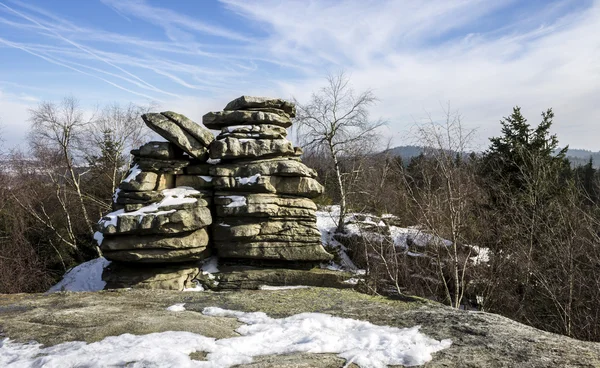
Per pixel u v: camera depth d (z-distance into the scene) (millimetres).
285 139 14500
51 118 25078
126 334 6527
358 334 6742
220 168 13625
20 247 22531
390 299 9398
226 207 13219
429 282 16859
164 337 6402
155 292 10250
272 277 12609
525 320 14086
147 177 13227
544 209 15164
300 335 6727
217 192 13703
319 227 22547
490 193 18828
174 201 12797
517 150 18938
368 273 15273
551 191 18266
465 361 5477
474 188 15484
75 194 27484
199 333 6766
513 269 14828
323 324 7336
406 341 6281
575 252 13133
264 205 13141
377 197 22000
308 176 14039
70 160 27234
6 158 27594
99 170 31172
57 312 8078
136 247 12242
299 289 10516
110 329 6906
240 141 13828
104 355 5496
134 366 5156
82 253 25531
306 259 13297
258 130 14148
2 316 7910
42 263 23594
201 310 8555
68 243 24438
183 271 12820
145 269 12828
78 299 9484
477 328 6918
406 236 18938
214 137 14469
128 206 12836
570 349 5883
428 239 16375
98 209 29812
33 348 6039
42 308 8609
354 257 19891
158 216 12148
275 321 7590
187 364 5238
